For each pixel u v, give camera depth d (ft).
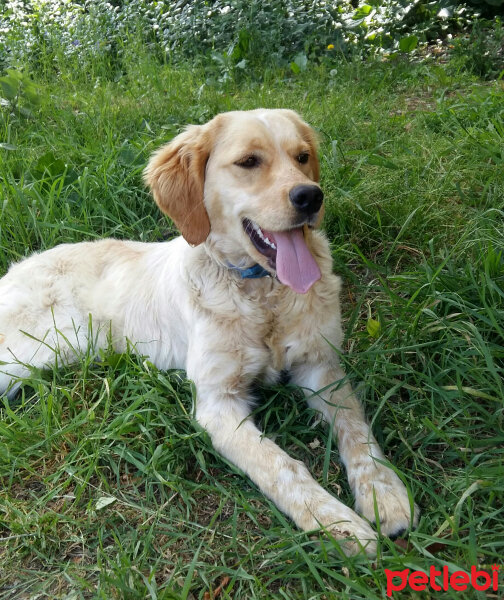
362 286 2.92
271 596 1.67
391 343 2.48
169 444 2.20
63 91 5.63
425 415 2.21
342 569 1.68
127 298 2.87
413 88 5.39
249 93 5.35
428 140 3.94
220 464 2.20
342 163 3.81
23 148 4.18
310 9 7.05
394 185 3.46
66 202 3.59
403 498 1.89
